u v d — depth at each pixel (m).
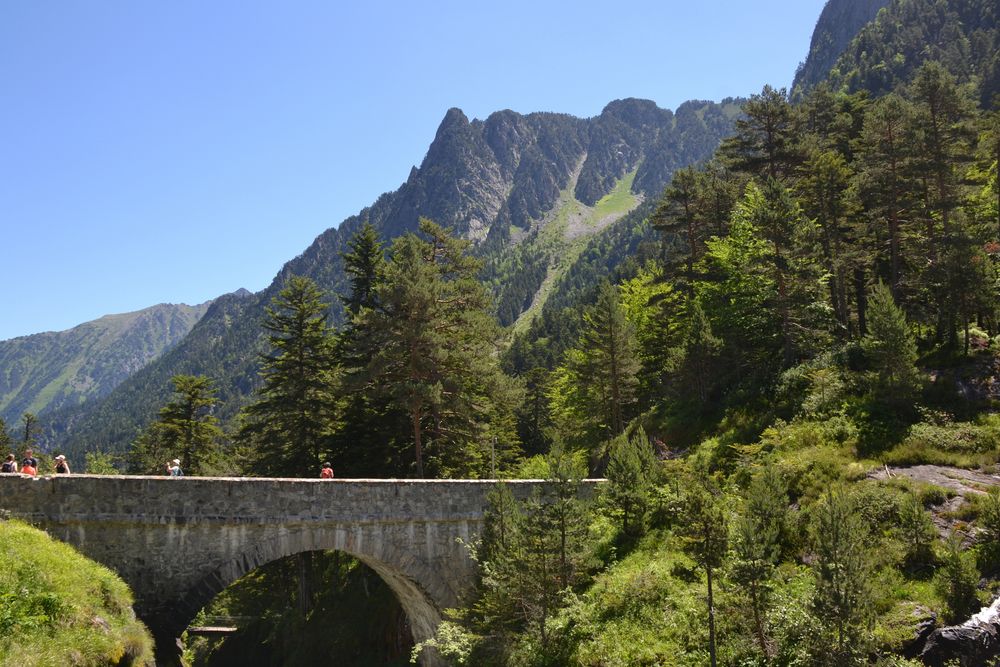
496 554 23.28
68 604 15.49
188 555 20.38
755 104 44.25
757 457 28.95
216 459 48.03
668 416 38.19
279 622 41.22
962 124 36.66
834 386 30.97
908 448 25.70
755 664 18.14
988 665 17.20
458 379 34.22
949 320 33.34
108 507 19.47
